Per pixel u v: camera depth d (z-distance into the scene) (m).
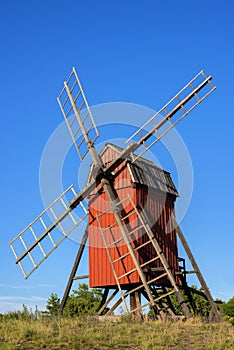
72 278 30.36
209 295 30.27
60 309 29.95
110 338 20.52
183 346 19.45
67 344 19.09
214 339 20.22
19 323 22.83
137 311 26.22
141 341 19.94
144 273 28.12
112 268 27.83
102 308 28.78
